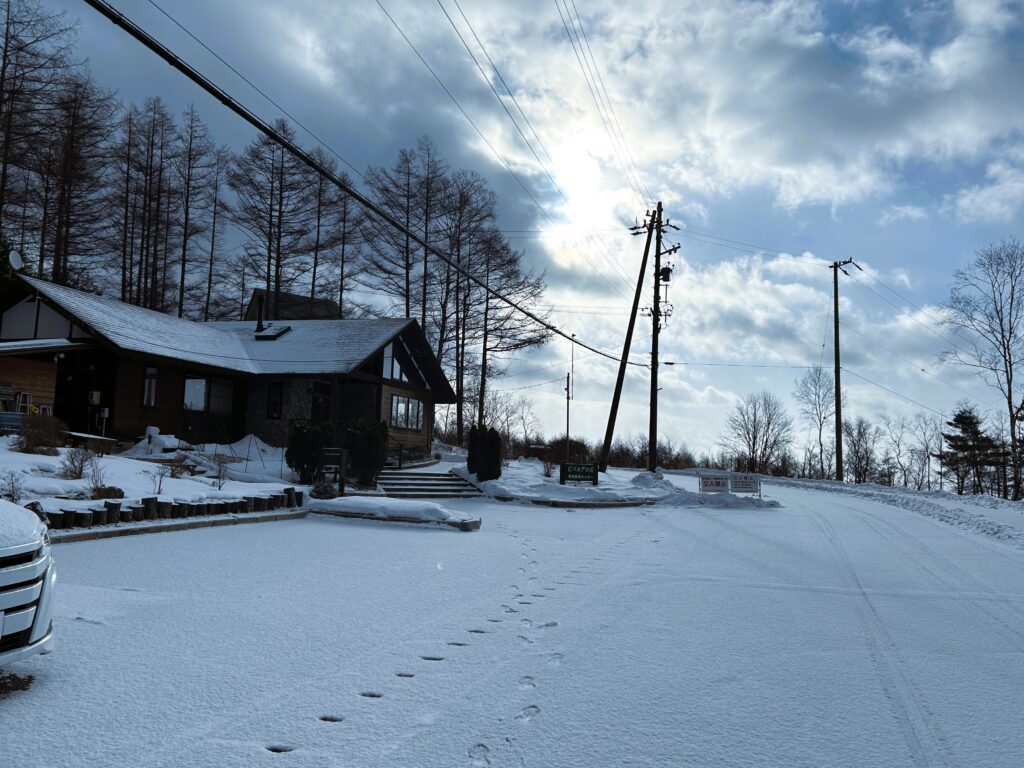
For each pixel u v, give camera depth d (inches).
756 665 220.5
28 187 1395.2
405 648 225.8
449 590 323.3
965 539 565.0
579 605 303.1
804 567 422.6
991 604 320.8
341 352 1106.1
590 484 962.1
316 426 806.5
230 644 220.7
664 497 898.7
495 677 200.5
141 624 239.1
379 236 1701.5
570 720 169.5
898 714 179.9
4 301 971.3
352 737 153.9
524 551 466.6
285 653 214.1
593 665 215.9
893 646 246.5
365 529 546.3
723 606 308.8
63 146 1423.5
